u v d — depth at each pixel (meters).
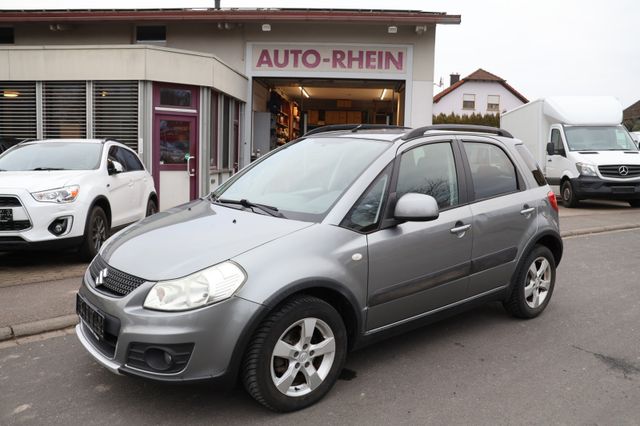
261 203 3.87
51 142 7.82
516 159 4.85
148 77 11.32
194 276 2.95
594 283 6.33
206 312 2.89
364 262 3.45
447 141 4.32
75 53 11.41
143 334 2.89
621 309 5.32
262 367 3.04
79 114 11.62
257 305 2.96
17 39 15.12
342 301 3.41
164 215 4.02
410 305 3.80
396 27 14.55
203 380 2.92
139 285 3.02
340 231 3.42
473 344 4.34
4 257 7.26
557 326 4.80
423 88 15.04
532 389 3.59
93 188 6.87
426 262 3.84
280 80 15.85
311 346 3.25
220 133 13.23
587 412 3.29
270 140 16.19
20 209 6.13
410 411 3.27
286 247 3.18
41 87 11.63
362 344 3.60
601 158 14.02
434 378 3.72
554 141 15.47
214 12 14.23
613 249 8.38
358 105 21.66
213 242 3.23
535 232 4.75
